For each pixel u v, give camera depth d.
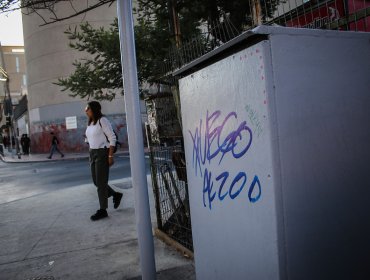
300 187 1.41
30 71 28.03
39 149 28.22
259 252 1.48
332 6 2.38
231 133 1.60
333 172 1.46
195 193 1.95
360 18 2.11
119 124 24.83
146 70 4.54
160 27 4.68
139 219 2.26
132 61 2.25
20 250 4.14
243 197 1.55
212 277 1.85
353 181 1.51
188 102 1.96
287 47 1.40
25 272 3.46
